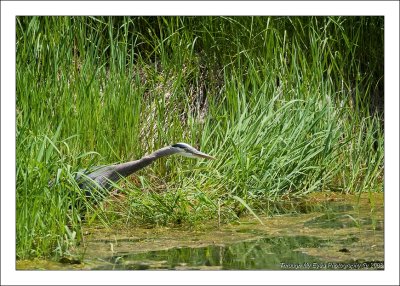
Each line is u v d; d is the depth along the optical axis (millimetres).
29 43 14242
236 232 11352
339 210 12961
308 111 14531
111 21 15648
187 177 13891
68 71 14625
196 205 12430
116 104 14469
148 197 12188
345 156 15203
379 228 11555
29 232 10109
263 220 12172
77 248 10383
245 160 13422
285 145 14344
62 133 13422
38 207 10242
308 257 9922
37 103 13094
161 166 14461
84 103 13898
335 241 10750
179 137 15141
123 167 13094
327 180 14750
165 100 16234
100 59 15438
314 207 13219
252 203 13039
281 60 15844
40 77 14297
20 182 10539
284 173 14133
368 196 14219
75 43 16156
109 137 14141
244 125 14305
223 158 14039
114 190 13000
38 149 11617
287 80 15703
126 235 11148
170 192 12664
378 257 9922
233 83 15297
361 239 10875
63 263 9617
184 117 16219
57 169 11250
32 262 9672
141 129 15281
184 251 10227
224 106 15383
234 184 13203
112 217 11766
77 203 11914
